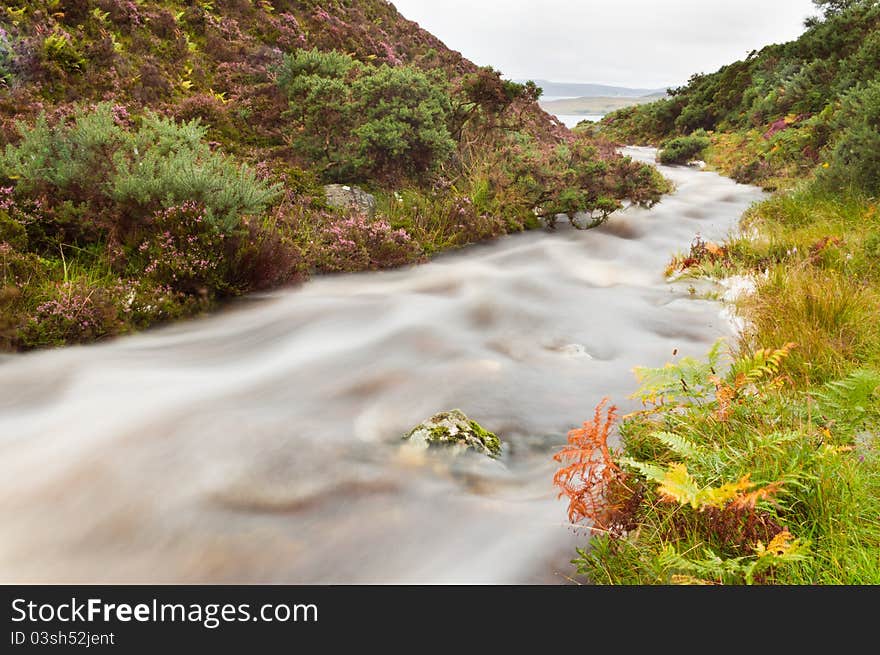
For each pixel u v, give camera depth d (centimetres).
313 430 435
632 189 1356
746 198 1634
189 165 727
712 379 397
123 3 1369
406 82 1144
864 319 543
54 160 706
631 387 518
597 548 299
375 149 1102
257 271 733
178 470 379
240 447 407
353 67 1302
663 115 3906
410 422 452
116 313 592
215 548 312
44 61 1040
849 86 2048
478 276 888
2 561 301
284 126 1206
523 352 606
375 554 309
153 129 868
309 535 323
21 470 374
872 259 722
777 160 1953
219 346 601
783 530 269
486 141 1411
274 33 1706
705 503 264
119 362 542
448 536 324
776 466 305
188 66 1380
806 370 465
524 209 1187
